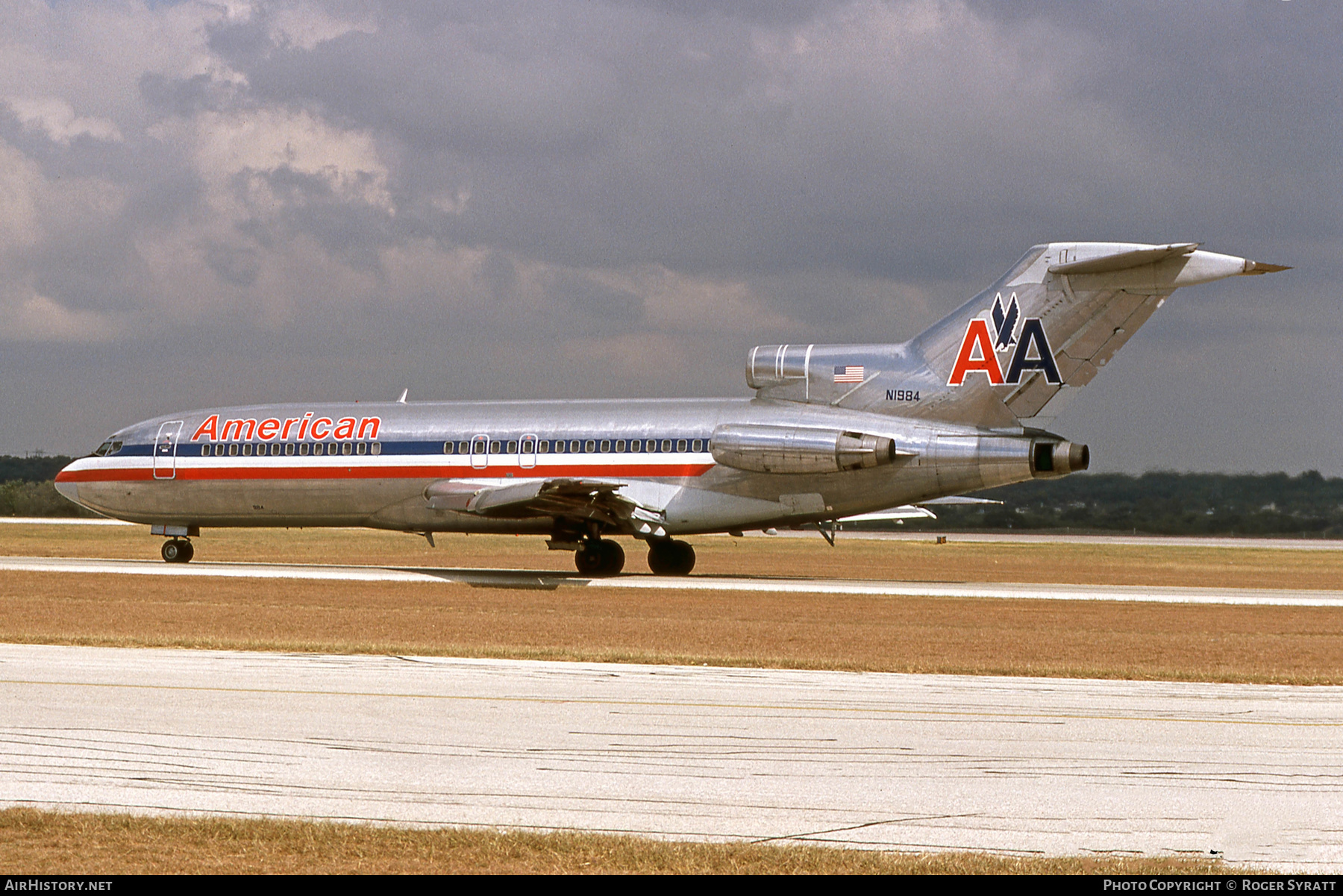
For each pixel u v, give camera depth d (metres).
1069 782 37.59
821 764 39.53
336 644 66.00
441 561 164.62
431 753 40.53
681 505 116.25
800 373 115.44
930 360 111.31
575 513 117.25
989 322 108.94
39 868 28.86
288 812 33.78
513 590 104.81
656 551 129.38
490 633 73.56
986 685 54.75
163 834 31.39
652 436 117.56
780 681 55.12
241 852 30.20
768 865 29.64
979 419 109.50
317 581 112.94
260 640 68.06
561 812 34.00
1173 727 45.59
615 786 36.66
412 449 124.50
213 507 132.75
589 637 72.00
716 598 98.50
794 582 117.44
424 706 48.41
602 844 30.95
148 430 135.25
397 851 30.39
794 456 110.25
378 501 126.56
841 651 66.62
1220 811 34.66
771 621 81.81
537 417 122.38
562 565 156.12
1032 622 83.31
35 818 32.44
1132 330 105.50
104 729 43.66
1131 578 139.62
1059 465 106.81
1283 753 41.53
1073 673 58.12
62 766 38.44
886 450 107.94
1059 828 33.06
